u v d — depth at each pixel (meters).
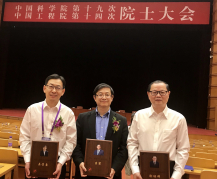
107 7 8.52
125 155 1.76
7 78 12.06
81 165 1.61
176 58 11.02
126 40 11.45
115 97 12.44
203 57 9.16
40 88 12.88
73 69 12.62
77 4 8.71
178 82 11.16
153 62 11.48
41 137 1.74
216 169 2.42
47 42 12.20
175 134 1.63
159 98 1.62
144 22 8.20
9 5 9.16
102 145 1.58
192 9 7.96
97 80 12.56
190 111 10.70
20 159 2.49
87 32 11.35
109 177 1.58
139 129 1.68
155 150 1.60
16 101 13.18
